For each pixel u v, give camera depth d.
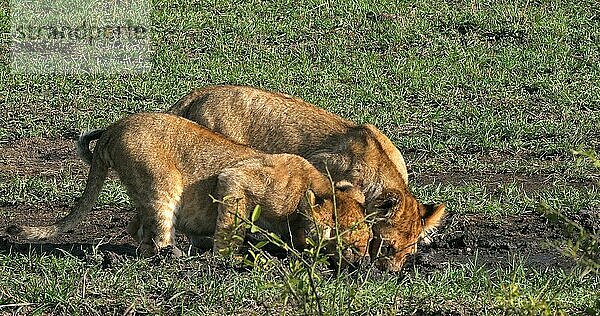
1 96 20.17
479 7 26.34
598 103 21.20
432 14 25.88
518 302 8.67
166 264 10.90
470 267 11.70
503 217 14.14
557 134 18.88
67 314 9.70
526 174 16.62
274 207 11.43
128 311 9.67
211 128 12.91
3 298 9.79
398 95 21.28
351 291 8.87
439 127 19.50
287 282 8.05
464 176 16.48
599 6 26.56
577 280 11.05
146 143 11.52
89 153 12.21
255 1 26.39
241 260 11.02
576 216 14.06
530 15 25.86
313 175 11.52
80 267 10.80
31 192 14.53
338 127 12.70
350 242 11.05
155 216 11.51
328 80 22.19
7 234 12.68
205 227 11.80
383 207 11.45
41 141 17.86
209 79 22.02
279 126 12.79
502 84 22.22
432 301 10.09
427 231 12.29
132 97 20.69
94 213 13.87
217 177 11.55
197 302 9.85
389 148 12.45
